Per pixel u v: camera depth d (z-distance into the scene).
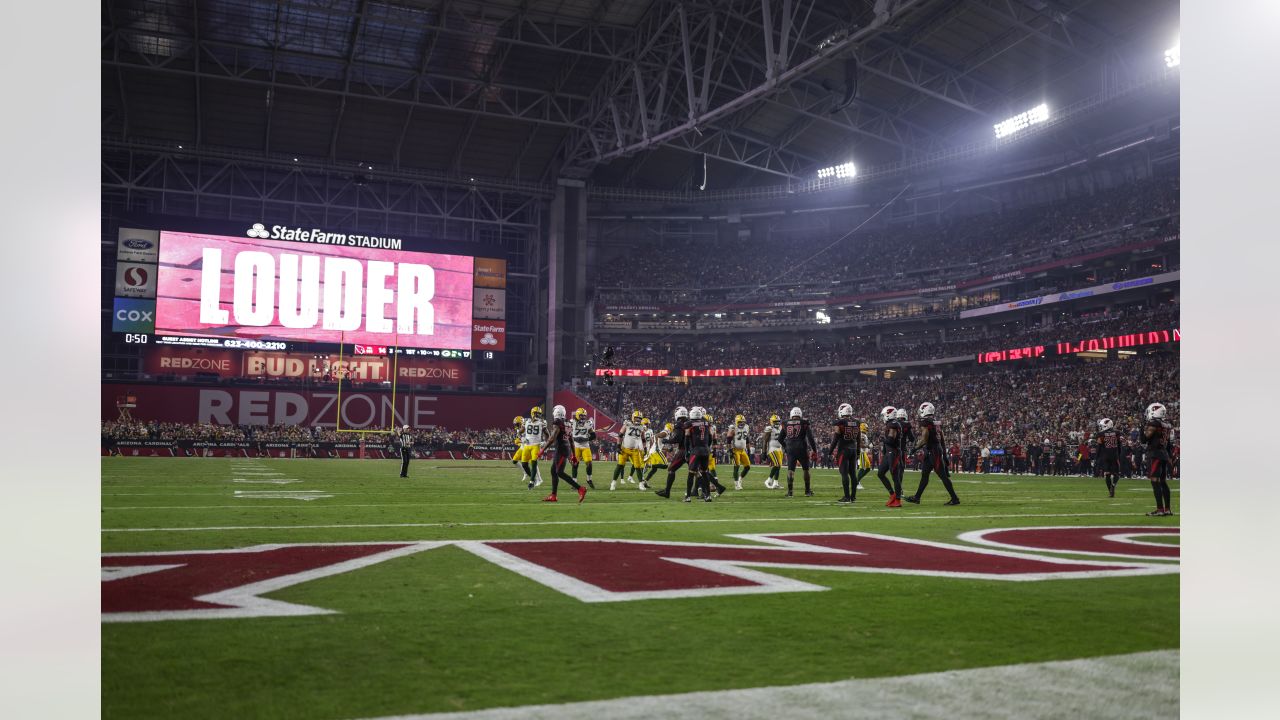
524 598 5.40
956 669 3.90
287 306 49.75
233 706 3.30
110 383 49.38
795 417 17.55
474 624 4.68
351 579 6.05
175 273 47.88
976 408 48.41
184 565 6.63
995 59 47.28
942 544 8.41
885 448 14.43
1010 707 3.38
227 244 48.94
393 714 3.22
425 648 4.17
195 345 47.97
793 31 45.22
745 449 20.72
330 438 49.69
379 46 45.91
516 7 43.28
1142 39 43.38
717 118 42.19
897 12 32.72
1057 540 8.83
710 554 7.52
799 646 4.28
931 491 19.84
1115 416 39.22
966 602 5.35
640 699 3.42
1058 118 48.91
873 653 4.16
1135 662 4.04
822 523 10.70
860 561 7.14
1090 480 28.44
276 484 18.78
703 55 47.88
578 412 19.55
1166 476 12.42
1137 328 45.00
